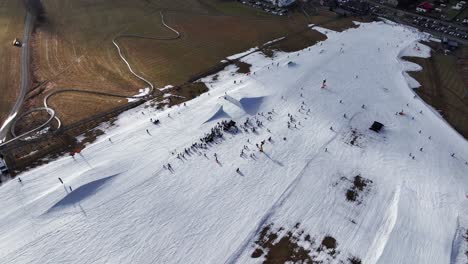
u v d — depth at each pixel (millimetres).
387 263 40844
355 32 113438
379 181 54219
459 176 57500
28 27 97375
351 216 47688
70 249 40969
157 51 91562
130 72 80812
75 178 49562
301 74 84000
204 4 127312
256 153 57312
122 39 96125
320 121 67438
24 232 42531
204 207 47344
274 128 63750
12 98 69000
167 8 121000
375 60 95438
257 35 106125
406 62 96312
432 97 81188
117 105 69250
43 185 48969
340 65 90750
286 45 101188
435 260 41656
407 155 61094
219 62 88938
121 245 41781
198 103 69500
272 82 79250
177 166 53781
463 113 76062
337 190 51781
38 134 60125
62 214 45031
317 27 115312
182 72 82875
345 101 75312
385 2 139250
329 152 59344
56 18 105188
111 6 117938
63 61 83312
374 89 81562
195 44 97438
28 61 81750
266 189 50812
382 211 48781
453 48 105000
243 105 68625
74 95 71375
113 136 59594
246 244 42938
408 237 44375
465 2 140000
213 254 41500
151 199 47938
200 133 61000
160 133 60719
